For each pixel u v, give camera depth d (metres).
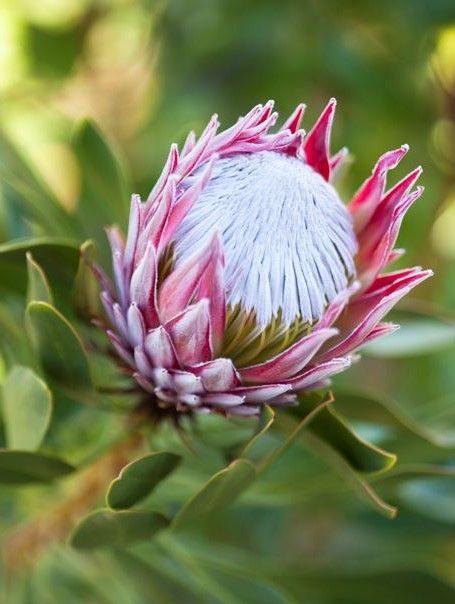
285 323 0.69
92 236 0.84
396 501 0.95
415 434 0.80
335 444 0.74
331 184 0.74
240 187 0.69
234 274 0.69
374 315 0.70
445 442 0.84
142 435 0.80
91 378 0.76
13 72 1.31
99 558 0.93
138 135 1.29
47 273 0.79
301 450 0.85
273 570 0.88
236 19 1.21
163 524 0.74
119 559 0.93
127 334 0.72
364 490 0.72
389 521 0.97
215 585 0.88
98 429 0.85
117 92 1.35
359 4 1.18
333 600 0.89
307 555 1.09
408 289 0.70
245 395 0.71
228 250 0.69
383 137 1.19
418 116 1.19
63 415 0.82
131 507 0.73
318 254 0.70
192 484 0.84
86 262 0.75
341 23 1.19
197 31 1.22
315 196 0.70
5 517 0.95
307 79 1.20
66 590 0.94
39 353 0.76
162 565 0.90
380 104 1.19
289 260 0.69
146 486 0.73
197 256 0.68
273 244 0.69
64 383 0.77
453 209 1.32
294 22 1.20
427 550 0.99
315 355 0.71
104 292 0.73
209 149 0.70
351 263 0.71
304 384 0.71
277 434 0.78
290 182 0.69
